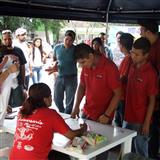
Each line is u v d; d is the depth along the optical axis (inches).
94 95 101.6
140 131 103.7
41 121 76.4
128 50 114.2
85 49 91.0
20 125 78.3
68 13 164.7
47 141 76.5
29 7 144.8
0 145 109.8
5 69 103.9
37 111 77.8
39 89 78.9
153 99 99.3
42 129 75.9
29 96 79.6
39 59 224.7
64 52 187.2
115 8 180.9
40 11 150.6
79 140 76.5
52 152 87.3
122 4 175.5
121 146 89.4
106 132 89.6
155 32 106.3
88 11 175.8
